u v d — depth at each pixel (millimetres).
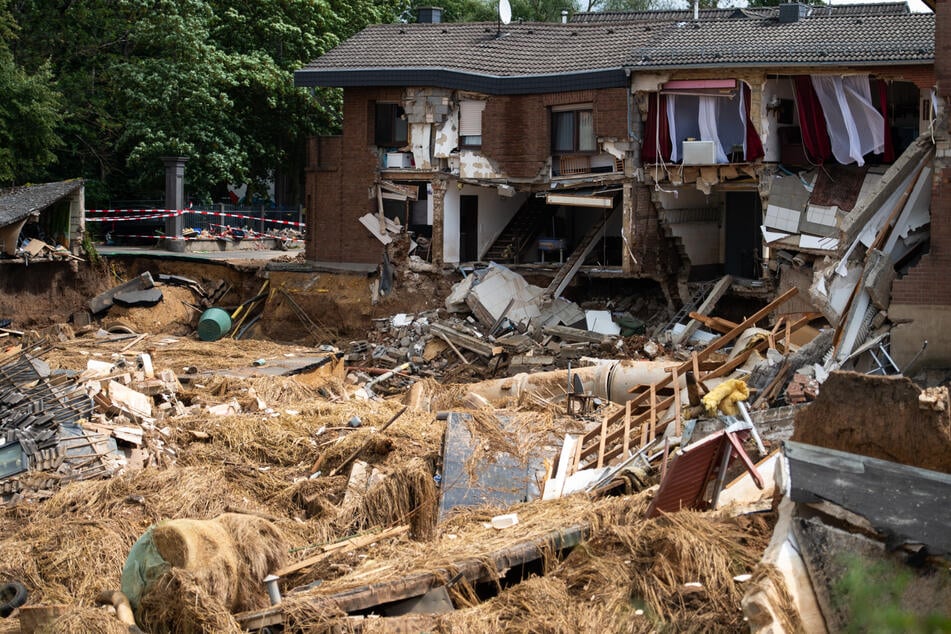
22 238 37938
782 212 32906
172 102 45719
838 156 32688
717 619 9742
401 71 37062
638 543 10953
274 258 43156
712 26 36625
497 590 11453
